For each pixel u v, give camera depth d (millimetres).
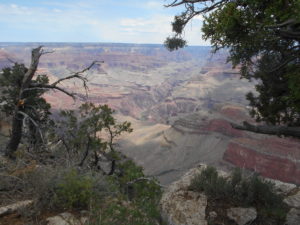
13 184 5699
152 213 5645
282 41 8609
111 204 5309
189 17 9133
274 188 7801
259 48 8422
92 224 4883
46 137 11672
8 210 4988
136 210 5277
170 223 6562
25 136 11844
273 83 9383
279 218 6680
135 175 7473
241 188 7176
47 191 5410
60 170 6109
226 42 7285
